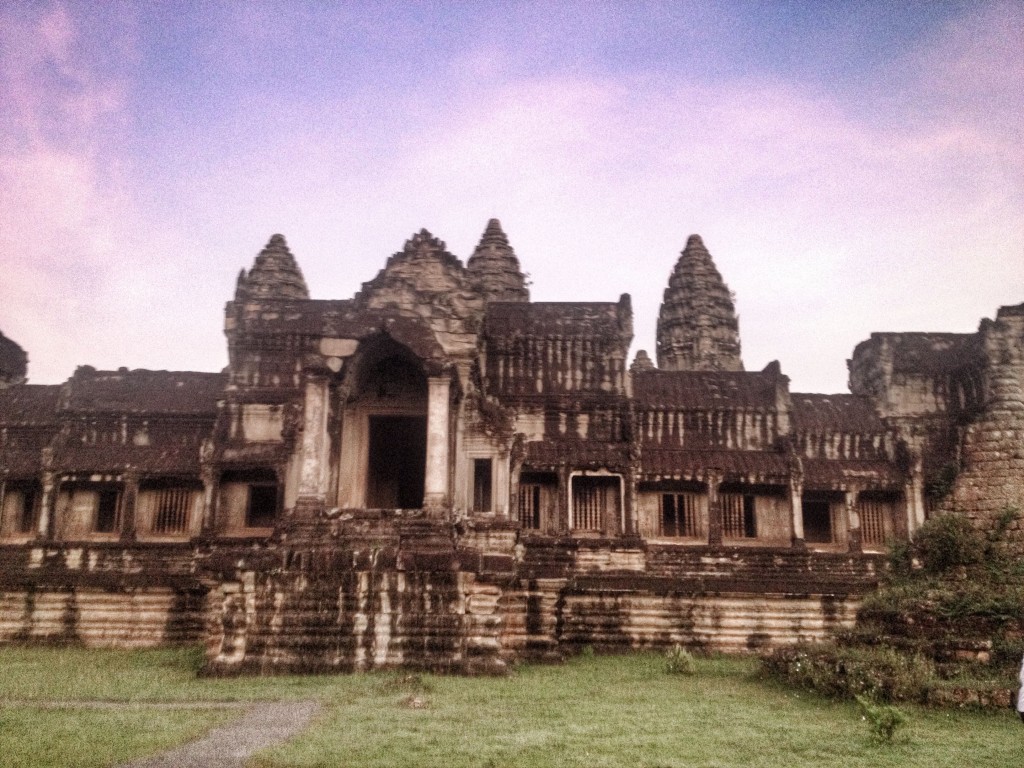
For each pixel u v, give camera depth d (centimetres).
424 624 2120
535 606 2597
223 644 2105
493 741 1344
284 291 5597
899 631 2159
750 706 1755
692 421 4078
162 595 3083
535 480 3831
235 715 1534
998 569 2639
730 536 3947
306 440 2434
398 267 2816
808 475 3928
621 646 2945
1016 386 3909
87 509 3953
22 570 3694
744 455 3978
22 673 2208
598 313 4116
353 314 2528
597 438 3853
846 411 4206
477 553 2198
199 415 4025
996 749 1352
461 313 2797
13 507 4022
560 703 1750
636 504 3703
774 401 4112
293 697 1742
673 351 6278
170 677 2089
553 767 1195
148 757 1200
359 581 2142
